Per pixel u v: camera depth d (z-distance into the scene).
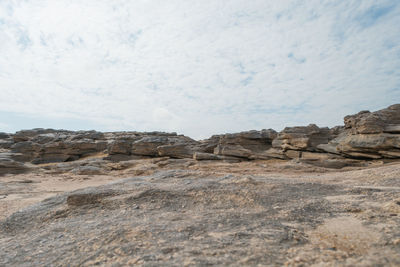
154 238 4.73
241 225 5.30
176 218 6.01
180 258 3.77
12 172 33.03
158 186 9.08
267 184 8.91
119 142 44.66
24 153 48.41
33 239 5.56
